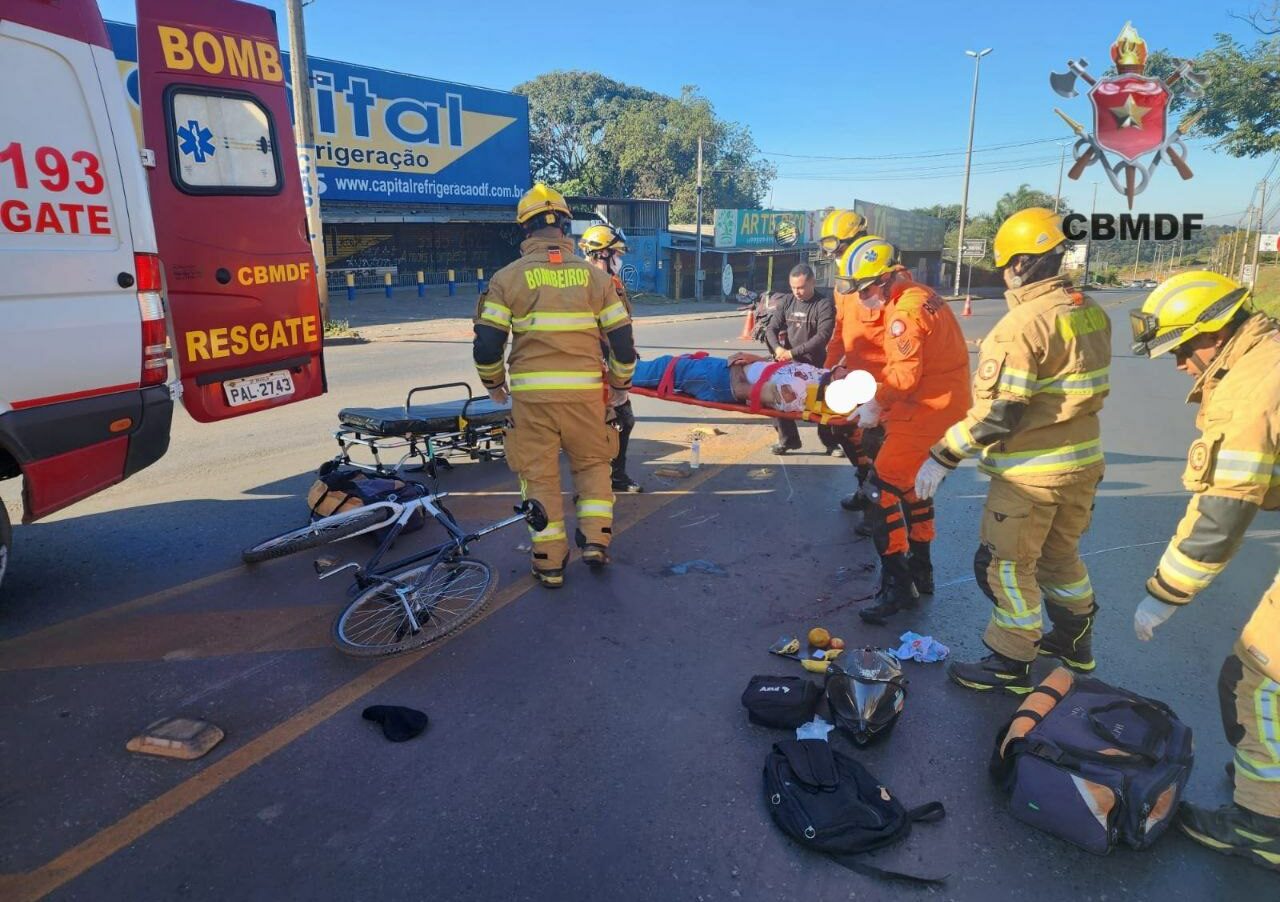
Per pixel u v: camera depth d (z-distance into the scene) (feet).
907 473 12.81
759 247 124.16
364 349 46.85
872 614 12.90
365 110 86.28
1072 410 9.68
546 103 213.46
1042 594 12.17
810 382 18.12
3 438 11.39
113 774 8.98
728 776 9.10
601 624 12.71
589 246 17.79
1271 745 7.68
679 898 7.39
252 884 7.47
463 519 17.40
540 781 8.96
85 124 12.13
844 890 7.52
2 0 11.09
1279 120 86.02
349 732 9.82
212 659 11.47
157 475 20.17
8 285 11.24
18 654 11.56
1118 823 7.83
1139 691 11.07
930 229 169.07
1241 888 7.63
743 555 15.69
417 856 7.82
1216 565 7.75
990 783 9.07
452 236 109.29
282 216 15.92
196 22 14.25
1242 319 7.72
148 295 13.05
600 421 13.96
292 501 18.19
